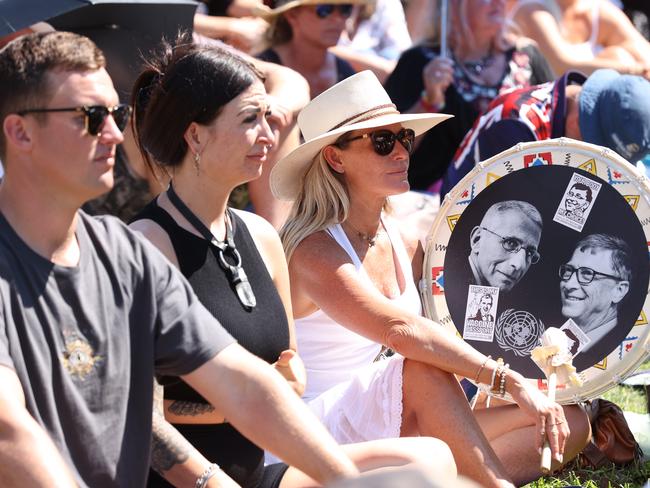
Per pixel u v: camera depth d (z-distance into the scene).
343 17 10.66
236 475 5.11
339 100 6.64
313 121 6.74
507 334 6.59
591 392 6.32
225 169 5.15
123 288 4.06
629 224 6.35
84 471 3.94
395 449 5.23
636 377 7.86
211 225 5.23
